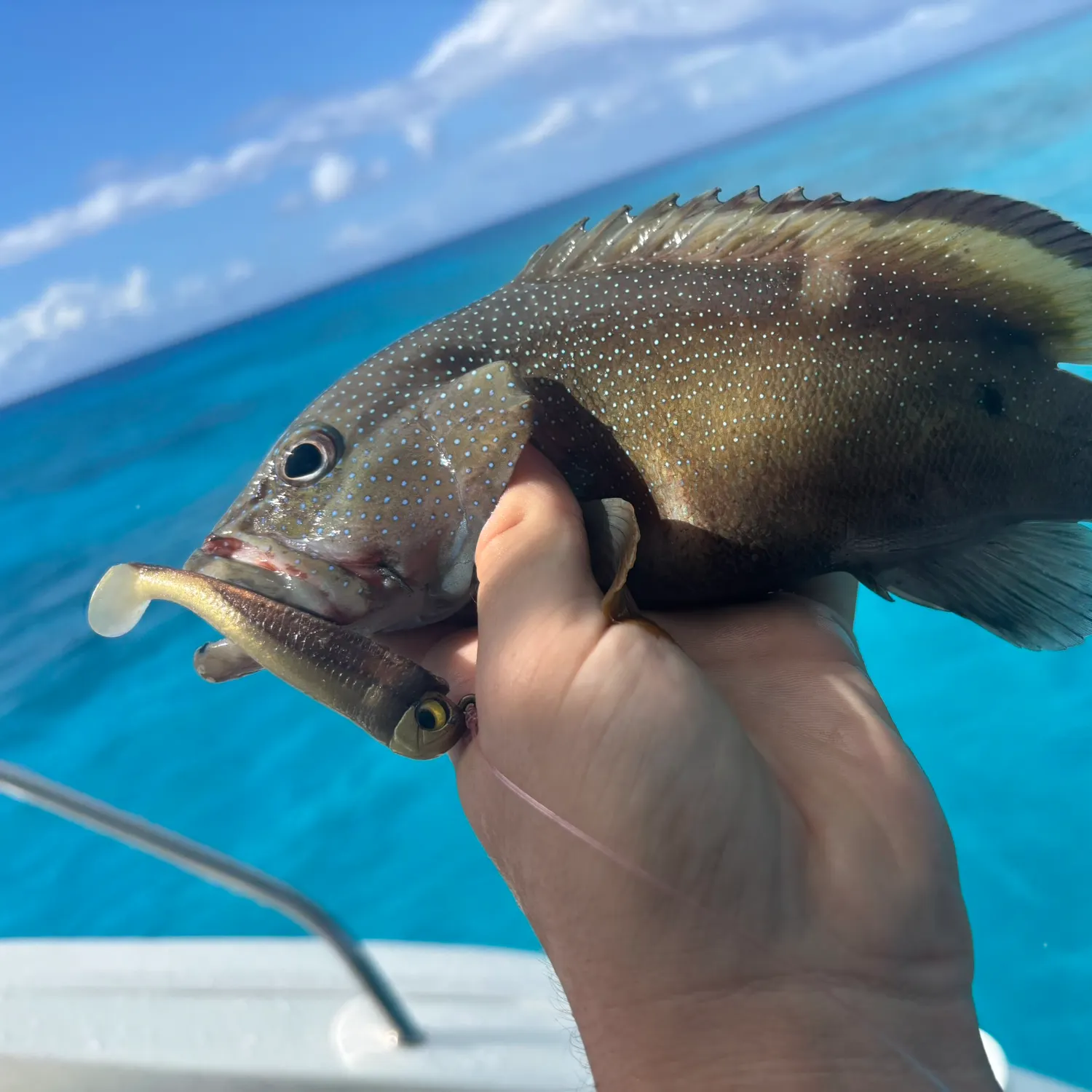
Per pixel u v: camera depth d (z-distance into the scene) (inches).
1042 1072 22.1
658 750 7.8
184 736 36.9
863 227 11.0
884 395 10.8
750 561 10.9
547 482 9.6
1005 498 11.3
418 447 10.4
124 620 9.8
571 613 8.4
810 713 9.2
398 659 9.1
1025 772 28.6
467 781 9.0
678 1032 7.7
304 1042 13.9
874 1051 7.6
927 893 8.0
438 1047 13.8
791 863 7.9
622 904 7.9
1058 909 25.0
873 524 11.1
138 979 14.8
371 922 28.3
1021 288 11.1
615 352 10.7
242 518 10.6
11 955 15.2
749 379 10.7
